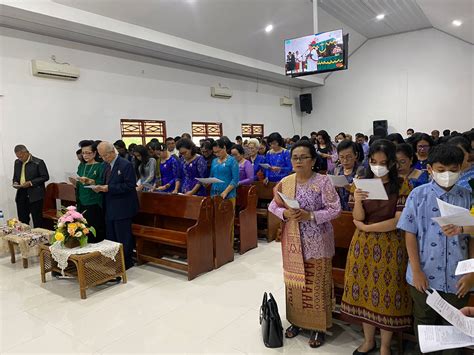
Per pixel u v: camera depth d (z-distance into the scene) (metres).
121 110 6.88
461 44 9.95
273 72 9.80
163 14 6.15
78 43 6.15
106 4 5.43
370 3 8.12
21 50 5.44
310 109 12.47
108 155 3.59
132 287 3.40
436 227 1.61
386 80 11.24
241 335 2.49
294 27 8.49
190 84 8.41
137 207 3.86
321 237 2.21
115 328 2.63
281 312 2.80
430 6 7.86
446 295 1.62
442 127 10.46
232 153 4.78
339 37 6.28
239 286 3.36
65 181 5.96
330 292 2.32
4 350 2.38
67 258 3.17
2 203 5.26
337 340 2.39
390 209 1.92
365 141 7.56
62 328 2.65
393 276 1.93
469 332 1.15
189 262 3.53
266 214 4.91
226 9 6.74
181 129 8.19
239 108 10.04
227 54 8.16
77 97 6.15
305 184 2.25
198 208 3.70
